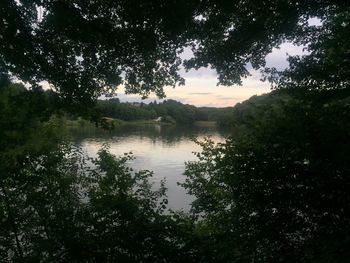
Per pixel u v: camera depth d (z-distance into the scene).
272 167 7.86
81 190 11.24
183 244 6.88
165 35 7.34
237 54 9.11
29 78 6.64
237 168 8.48
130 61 7.96
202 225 11.54
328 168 7.25
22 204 9.33
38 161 10.11
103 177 8.85
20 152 9.17
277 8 7.95
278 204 7.81
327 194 7.39
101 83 8.19
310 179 7.50
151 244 6.66
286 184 7.81
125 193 8.41
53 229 7.14
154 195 9.74
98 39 7.11
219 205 10.84
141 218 7.26
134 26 7.07
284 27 8.30
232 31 8.59
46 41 6.64
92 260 6.51
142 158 50.78
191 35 7.73
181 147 65.94
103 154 9.98
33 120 9.44
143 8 6.56
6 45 6.13
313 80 8.20
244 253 7.89
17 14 6.16
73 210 7.71
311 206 7.53
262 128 8.56
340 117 7.50
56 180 10.24
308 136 7.34
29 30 6.51
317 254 6.87
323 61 8.26
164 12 6.45
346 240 6.49
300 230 7.79
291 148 7.74
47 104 6.90
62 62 6.92
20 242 8.88
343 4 7.59
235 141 9.70
